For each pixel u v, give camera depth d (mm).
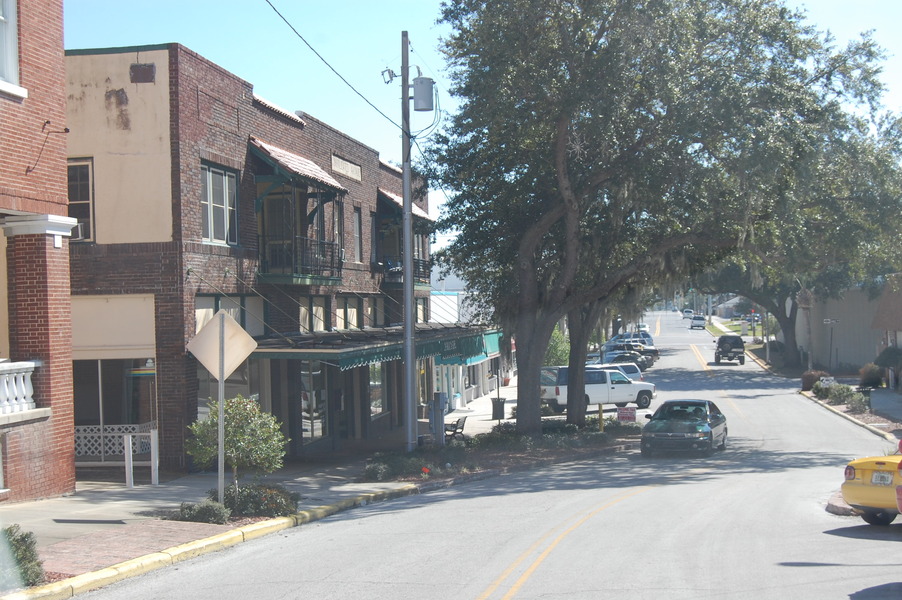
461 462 20438
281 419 22891
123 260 18406
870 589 7738
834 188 23156
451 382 42281
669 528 11594
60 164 15250
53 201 15031
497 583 8328
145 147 18359
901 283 32438
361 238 30172
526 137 22609
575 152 23453
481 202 25781
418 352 23719
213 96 19719
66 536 11188
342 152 28250
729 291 59625
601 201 25828
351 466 21219
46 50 14938
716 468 20438
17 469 14062
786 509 13484
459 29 22719
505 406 42000
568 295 26250
